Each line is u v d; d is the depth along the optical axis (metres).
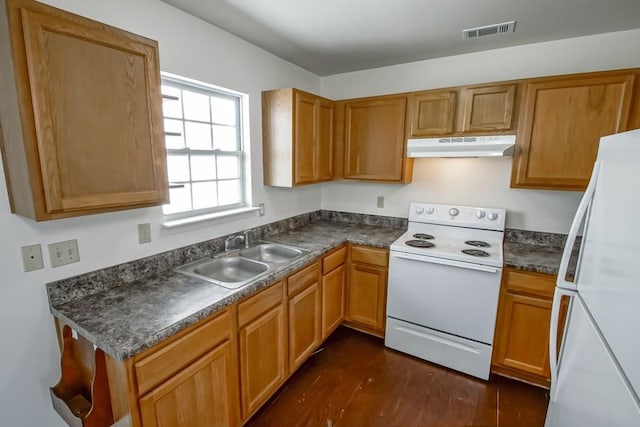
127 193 1.31
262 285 1.66
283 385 2.08
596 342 0.96
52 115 1.07
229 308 1.48
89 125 1.17
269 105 2.37
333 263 2.43
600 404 0.90
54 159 1.08
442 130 2.34
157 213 1.73
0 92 1.07
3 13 0.97
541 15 1.78
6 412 1.28
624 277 0.81
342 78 3.04
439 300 2.23
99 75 1.18
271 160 2.44
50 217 1.12
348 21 1.89
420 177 2.79
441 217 2.65
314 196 3.21
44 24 1.02
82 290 1.43
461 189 2.63
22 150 1.05
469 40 2.18
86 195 1.19
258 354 1.71
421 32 2.04
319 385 2.09
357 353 2.45
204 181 2.09
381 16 1.81
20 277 1.25
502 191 2.47
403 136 2.53
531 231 2.39
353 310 2.67
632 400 0.73
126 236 1.60
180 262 1.88
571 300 1.25
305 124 2.44
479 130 2.21
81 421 1.19
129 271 1.61
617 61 2.03
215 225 2.11
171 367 1.22
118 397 1.14
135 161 1.33
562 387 1.23
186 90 1.92
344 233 2.74
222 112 2.17
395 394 2.01
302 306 2.08
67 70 1.09
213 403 1.44
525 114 2.03
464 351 2.19
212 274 1.98
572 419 1.10
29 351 1.31
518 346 2.05
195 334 1.31
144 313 1.29
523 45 2.26
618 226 0.89
